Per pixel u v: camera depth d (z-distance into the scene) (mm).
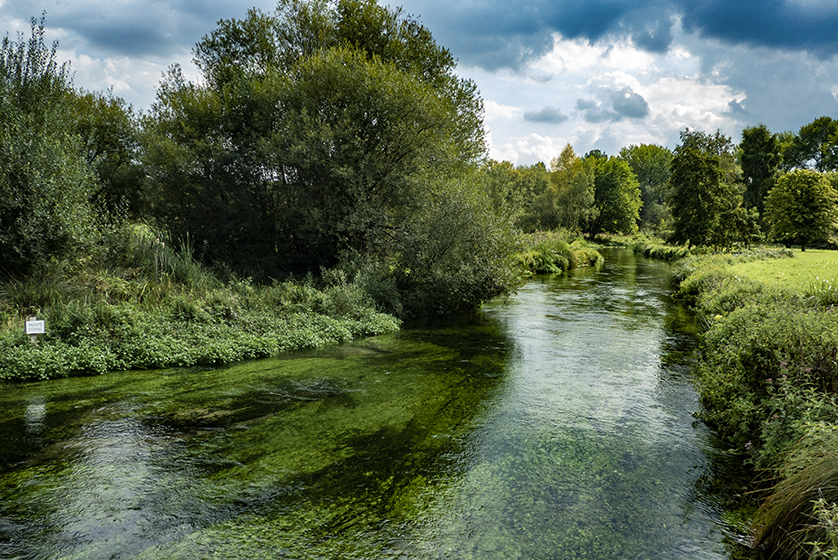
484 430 5766
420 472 4664
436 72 18344
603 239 67250
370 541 3529
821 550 2820
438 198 14172
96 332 8117
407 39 17766
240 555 3309
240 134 14422
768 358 5441
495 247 14023
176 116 14562
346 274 13297
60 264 9891
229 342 8820
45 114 10984
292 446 5148
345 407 6402
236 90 14305
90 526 3578
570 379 7957
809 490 3203
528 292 19719
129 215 14836
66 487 4121
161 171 13812
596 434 5711
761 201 50844
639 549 3523
